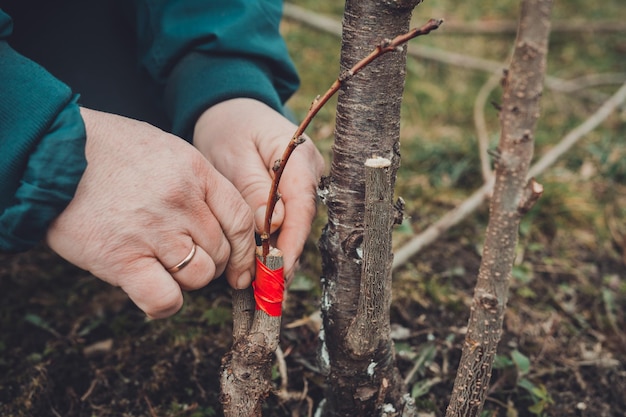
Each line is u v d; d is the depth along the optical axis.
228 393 1.17
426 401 1.52
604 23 3.61
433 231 2.04
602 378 1.67
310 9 3.69
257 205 1.25
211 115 1.39
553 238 2.18
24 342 1.70
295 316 1.78
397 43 0.87
